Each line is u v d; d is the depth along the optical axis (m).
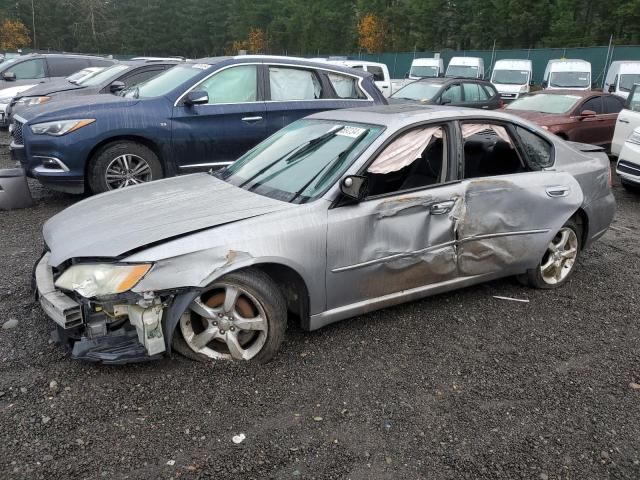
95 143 6.64
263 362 3.48
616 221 7.51
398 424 2.97
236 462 2.65
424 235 3.92
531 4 46.00
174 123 6.95
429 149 4.09
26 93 11.80
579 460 2.76
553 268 4.84
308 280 3.50
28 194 7.25
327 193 3.62
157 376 3.28
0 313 4.08
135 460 2.63
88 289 3.08
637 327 4.23
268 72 7.46
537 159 4.68
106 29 76.81
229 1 78.94
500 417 3.07
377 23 54.28
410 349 3.76
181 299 3.17
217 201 3.74
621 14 39.62
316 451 2.75
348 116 4.38
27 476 2.51
